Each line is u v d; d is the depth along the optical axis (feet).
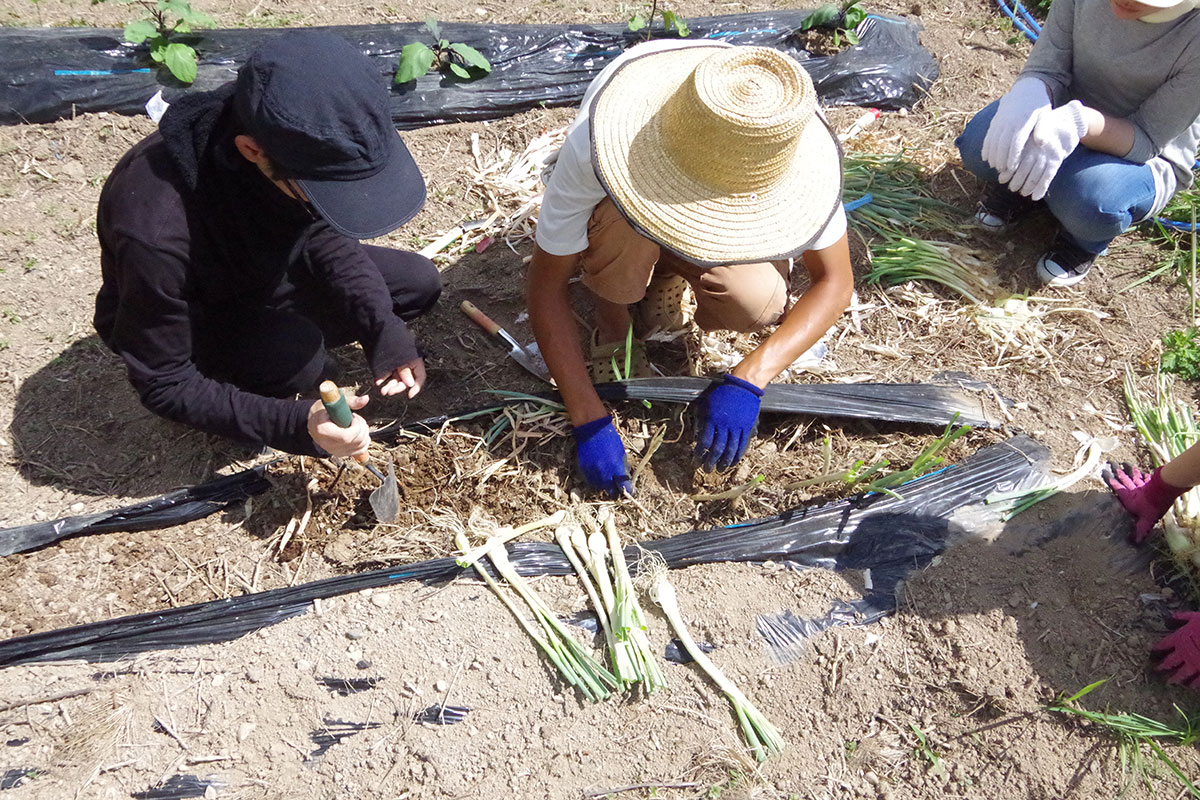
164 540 9.15
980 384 10.96
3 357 10.44
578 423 9.50
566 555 9.18
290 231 7.90
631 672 8.24
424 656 8.45
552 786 7.88
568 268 9.29
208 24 13.10
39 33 12.92
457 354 11.03
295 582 8.93
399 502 9.46
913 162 13.61
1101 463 10.20
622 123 7.94
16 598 8.57
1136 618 8.94
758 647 8.77
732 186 7.59
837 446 10.32
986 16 16.46
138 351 7.92
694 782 7.95
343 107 6.43
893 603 9.05
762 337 11.28
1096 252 12.01
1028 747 8.17
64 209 12.01
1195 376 11.10
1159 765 8.08
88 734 7.77
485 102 13.92
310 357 9.57
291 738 7.95
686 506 9.70
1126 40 10.61
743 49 7.46
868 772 8.12
